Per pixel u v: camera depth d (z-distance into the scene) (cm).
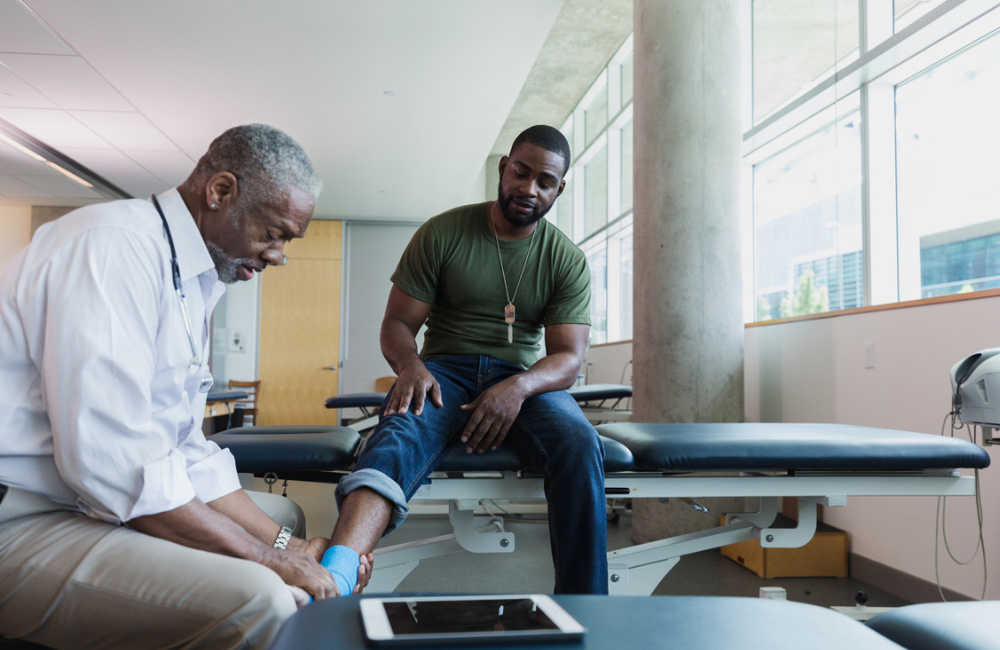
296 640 55
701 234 327
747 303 459
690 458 153
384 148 658
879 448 157
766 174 446
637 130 346
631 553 178
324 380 923
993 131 273
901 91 326
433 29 438
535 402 160
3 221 859
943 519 237
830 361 306
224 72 490
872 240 328
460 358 176
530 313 183
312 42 451
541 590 254
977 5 258
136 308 100
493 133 620
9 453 100
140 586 92
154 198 111
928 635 67
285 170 109
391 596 67
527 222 175
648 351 334
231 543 102
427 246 181
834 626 60
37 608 95
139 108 548
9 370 99
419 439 148
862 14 334
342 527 126
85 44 445
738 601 66
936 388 242
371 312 941
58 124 580
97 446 94
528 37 449
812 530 181
